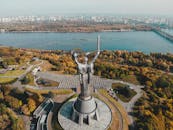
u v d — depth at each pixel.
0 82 117.69
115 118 85.19
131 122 84.00
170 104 94.94
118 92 107.88
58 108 91.31
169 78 127.44
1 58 161.50
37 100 96.88
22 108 91.12
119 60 184.25
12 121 83.12
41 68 140.62
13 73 131.25
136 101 99.69
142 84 119.75
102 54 197.88
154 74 134.00
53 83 116.50
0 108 89.94
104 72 131.12
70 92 105.88
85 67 77.44
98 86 113.25
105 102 96.44
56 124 80.56
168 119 87.38
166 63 173.00
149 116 85.75
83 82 77.88
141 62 174.00
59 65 146.25
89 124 79.62
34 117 87.50
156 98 101.88
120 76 125.69
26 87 110.94
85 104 79.38
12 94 103.75
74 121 81.56
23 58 162.12
